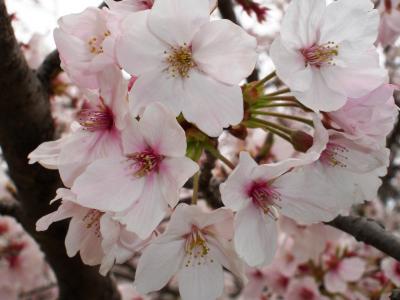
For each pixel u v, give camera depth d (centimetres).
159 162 17
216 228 18
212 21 16
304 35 18
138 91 16
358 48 18
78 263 26
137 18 16
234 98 17
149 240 17
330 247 37
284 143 27
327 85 18
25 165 23
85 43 18
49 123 23
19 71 21
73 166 17
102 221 16
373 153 19
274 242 18
